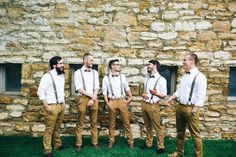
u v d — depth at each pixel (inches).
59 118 217.9
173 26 249.1
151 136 233.9
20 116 256.2
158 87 224.7
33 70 254.4
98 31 250.7
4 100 255.3
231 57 250.8
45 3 249.4
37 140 245.4
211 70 251.8
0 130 256.8
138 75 253.0
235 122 253.9
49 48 252.8
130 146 234.8
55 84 209.6
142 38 250.4
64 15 250.1
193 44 250.4
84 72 225.9
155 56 251.6
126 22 249.6
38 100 255.3
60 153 219.8
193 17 248.2
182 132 214.5
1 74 261.9
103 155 217.8
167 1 247.4
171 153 223.3
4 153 216.4
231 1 247.1
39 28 251.4
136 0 248.1
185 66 201.6
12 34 252.5
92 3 248.8
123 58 252.2
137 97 254.2
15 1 250.1
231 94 261.4
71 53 252.8
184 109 202.8
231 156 218.7
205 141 248.4
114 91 231.1
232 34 249.4
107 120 255.1
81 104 226.2
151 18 249.1
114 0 248.2
